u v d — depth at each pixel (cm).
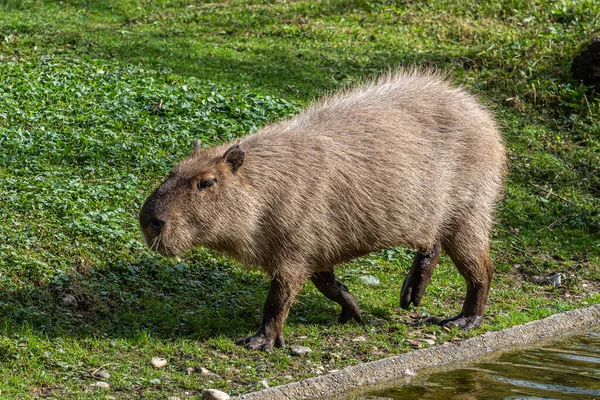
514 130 1903
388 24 2541
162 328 1075
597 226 1573
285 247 1034
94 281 1166
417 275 1170
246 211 1011
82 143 1547
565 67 2130
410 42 2380
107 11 2723
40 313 1059
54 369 934
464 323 1158
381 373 977
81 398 864
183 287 1197
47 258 1182
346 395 929
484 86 2081
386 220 1080
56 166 1463
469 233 1156
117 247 1248
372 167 1070
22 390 875
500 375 1000
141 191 1427
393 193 1077
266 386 919
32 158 1476
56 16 2594
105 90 1817
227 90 1891
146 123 1662
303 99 1941
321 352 1039
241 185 1011
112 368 949
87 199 1352
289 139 1061
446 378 989
